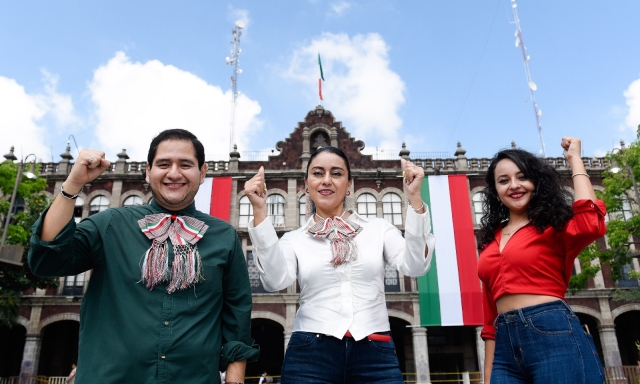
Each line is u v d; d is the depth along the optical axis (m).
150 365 2.85
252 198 3.72
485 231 3.92
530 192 3.62
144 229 3.15
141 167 27.38
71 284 24.80
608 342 23.66
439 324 22.78
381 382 3.42
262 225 3.66
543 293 3.28
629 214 25.34
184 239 3.19
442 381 24.88
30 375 22.69
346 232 3.80
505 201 3.71
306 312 3.62
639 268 25.05
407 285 24.55
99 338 2.92
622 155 20.55
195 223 3.32
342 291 3.59
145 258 3.04
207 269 3.21
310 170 4.12
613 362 23.25
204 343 3.03
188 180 3.40
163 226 3.21
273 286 3.74
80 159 2.92
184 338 2.96
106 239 3.14
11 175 20.03
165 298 3.02
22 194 20.11
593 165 27.30
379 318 3.61
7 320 20.80
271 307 23.97
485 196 4.05
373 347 3.47
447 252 23.77
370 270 3.68
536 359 3.12
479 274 3.77
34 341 23.33
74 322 25.73
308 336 3.51
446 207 24.52
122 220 3.24
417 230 3.60
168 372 2.87
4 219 20.09
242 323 3.39
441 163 27.09
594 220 3.14
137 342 2.86
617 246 19.94
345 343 3.45
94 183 26.66
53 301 24.03
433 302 23.12
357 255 3.66
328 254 3.74
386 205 26.45
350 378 3.46
